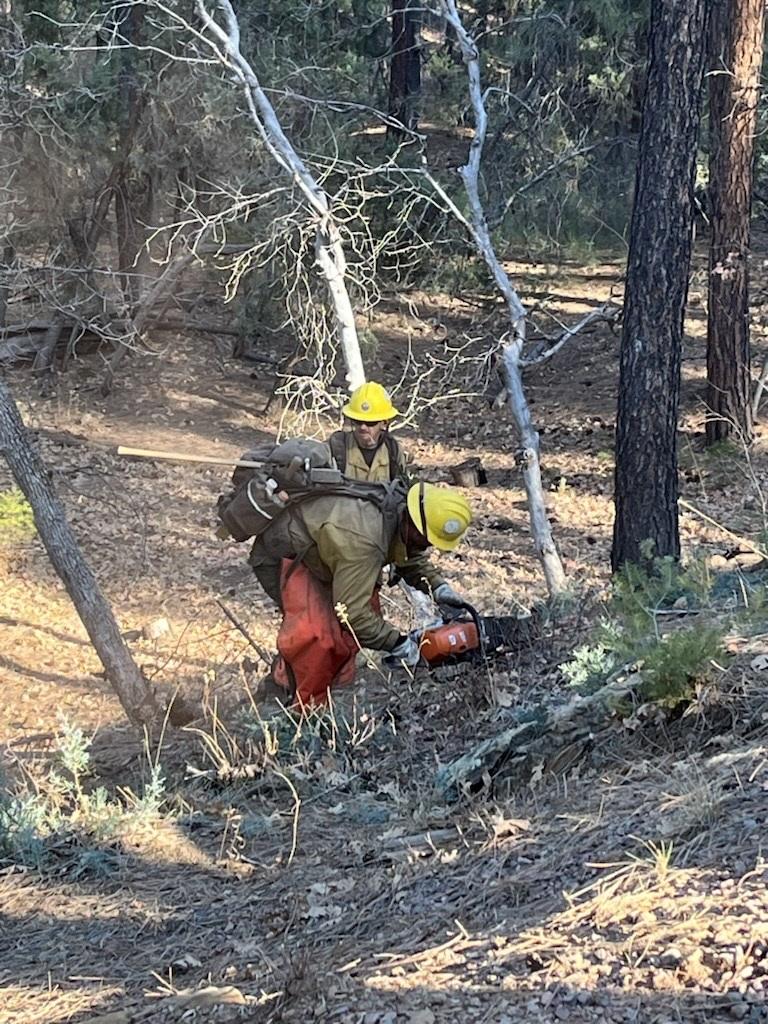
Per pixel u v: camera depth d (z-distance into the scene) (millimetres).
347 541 5879
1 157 16797
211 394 20812
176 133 16625
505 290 10000
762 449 16688
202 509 15742
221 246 15562
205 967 3906
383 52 20938
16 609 12227
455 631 6098
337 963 3527
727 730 4457
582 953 3008
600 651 5383
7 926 4539
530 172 17406
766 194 21641
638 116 19734
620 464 8508
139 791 6250
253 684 8773
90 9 15508
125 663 7926
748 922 2953
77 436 18125
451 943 3350
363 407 6066
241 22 15617
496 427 20547
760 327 22281
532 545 14297
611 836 3871
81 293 19484
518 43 17953
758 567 7902
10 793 6004
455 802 4961
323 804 5379
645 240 8234
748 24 16016
